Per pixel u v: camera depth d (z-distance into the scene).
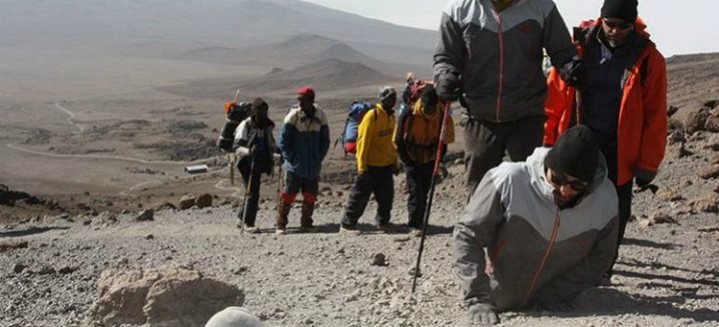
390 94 14.39
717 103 22.69
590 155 7.03
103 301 8.21
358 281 10.03
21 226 18.50
